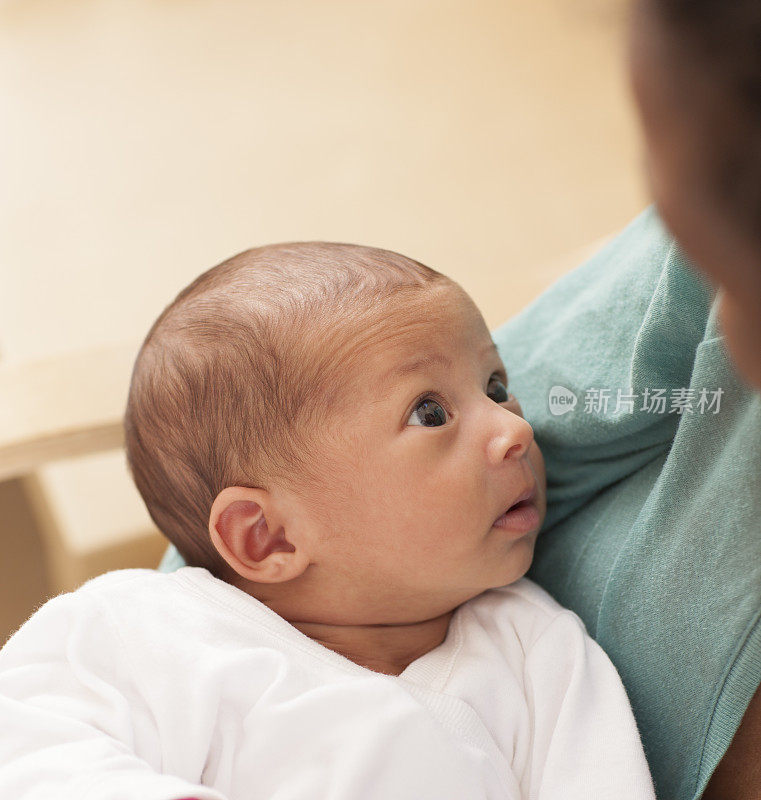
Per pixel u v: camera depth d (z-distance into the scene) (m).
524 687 0.70
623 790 0.60
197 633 0.68
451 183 1.94
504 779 0.65
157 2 2.62
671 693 0.62
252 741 0.64
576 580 0.72
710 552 0.59
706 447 0.60
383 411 0.68
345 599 0.73
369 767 0.61
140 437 0.78
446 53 2.34
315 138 2.11
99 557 1.46
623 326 0.69
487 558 0.70
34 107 2.28
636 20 0.32
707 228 0.32
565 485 0.75
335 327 0.70
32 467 1.09
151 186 2.02
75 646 0.67
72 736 0.61
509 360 0.81
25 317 1.75
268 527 0.72
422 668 0.71
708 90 0.30
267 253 0.81
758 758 0.59
